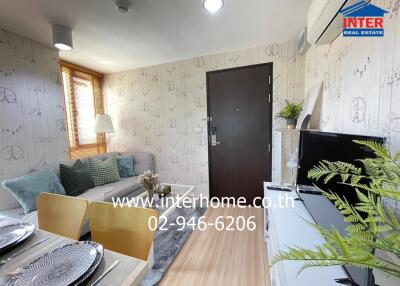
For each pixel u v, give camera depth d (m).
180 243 1.94
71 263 0.70
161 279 1.51
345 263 0.35
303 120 1.99
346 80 1.35
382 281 0.66
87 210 1.11
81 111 3.15
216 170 3.01
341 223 0.85
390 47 0.89
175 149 3.22
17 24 1.87
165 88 3.15
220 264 1.67
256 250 1.84
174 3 1.62
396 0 0.84
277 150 2.30
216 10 1.62
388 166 0.44
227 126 2.88
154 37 2.22
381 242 0.37
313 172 0.64
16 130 2.07
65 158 2.59
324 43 1.63
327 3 1.13
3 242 0.83
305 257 0.38
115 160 2.97
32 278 0.64
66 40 1.94
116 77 3.44
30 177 1.95
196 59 2.92
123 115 3.49
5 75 1.98
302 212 1.36
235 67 2.73
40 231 0.96
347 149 0.96
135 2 1.58
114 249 1.00
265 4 1.67
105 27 1.96
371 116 1.04
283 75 2.54
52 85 2.43
